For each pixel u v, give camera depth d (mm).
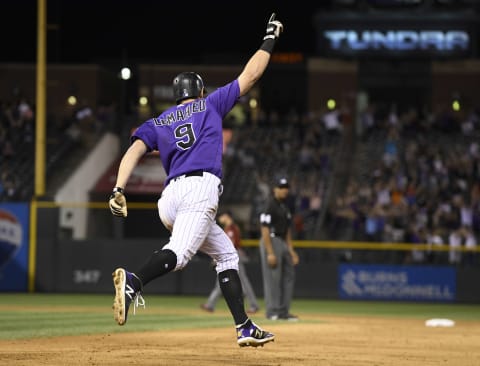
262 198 79312
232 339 27609
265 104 111375
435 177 86062
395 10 107000
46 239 69875
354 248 70375
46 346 24156
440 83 109062
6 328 32344
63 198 84312
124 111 107188
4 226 70062
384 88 109812
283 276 40500
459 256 70625
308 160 90500
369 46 107750
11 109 94625
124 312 17125
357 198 80625
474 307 63188
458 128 98250
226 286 19219
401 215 76125
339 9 108125
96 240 69812
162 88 110750
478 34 113750
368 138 97875
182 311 48594
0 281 69875
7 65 107750
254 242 70750
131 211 85625
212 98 19000
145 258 69125
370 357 22531
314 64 110562
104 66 110438
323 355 22844
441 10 106375
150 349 23594
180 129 18672
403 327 36281
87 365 19391
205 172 18422
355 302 67438
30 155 89562
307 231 78812
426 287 69125
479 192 81250
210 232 19141
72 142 91438
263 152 93750
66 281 69812
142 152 18766
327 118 98188
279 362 20719
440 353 24156
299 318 42938
